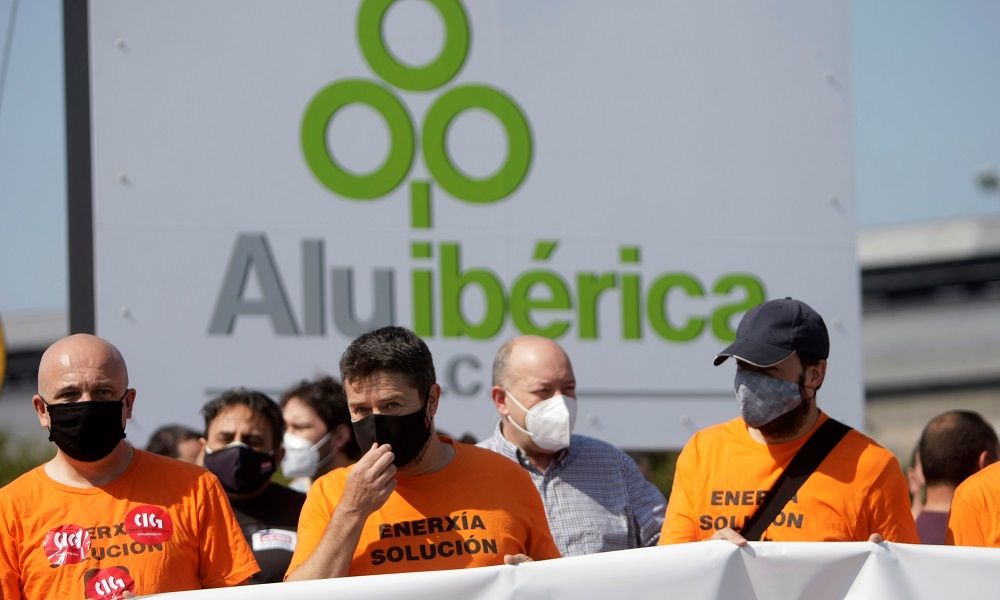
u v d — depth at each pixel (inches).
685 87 619.5
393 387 339.0
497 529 345.7
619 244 602.5
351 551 330.3
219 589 320.5
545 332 588.4
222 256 554.9
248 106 565.6
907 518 369.1
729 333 609.9
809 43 635.5
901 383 1672.0
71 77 549.6
